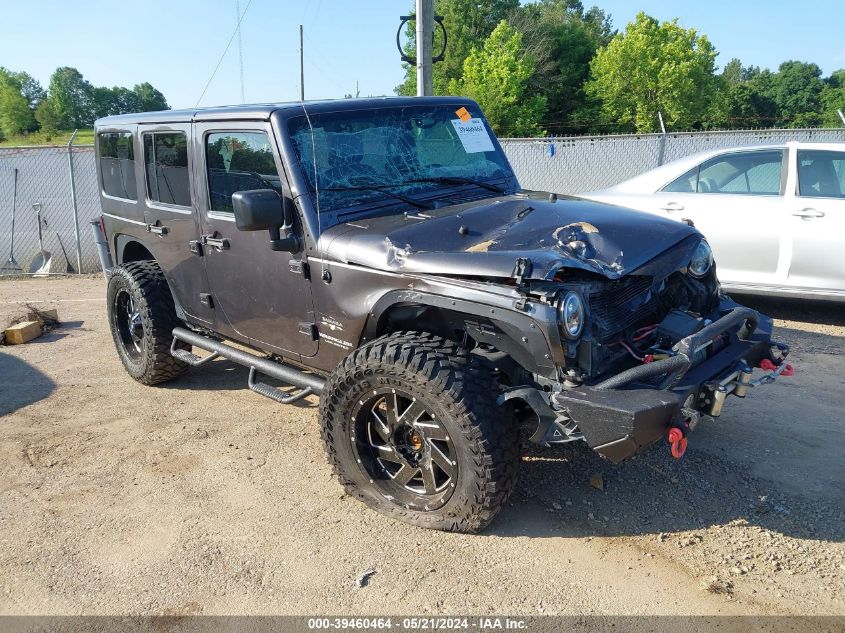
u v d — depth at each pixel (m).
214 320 4.61
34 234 11.82
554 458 4.04
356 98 4.18
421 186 4.06
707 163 6.91
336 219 3.67
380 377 3.23
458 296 3.06
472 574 3.06
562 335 2.85
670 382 2.96
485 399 3.05
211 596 2.99
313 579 3.07
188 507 3.71
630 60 49.88
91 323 7.76
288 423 4.77
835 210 6.16
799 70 77.56
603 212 3.67
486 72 44.69
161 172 4.76
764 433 4.29
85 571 3.20
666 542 3.24
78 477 4.09
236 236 4.11
